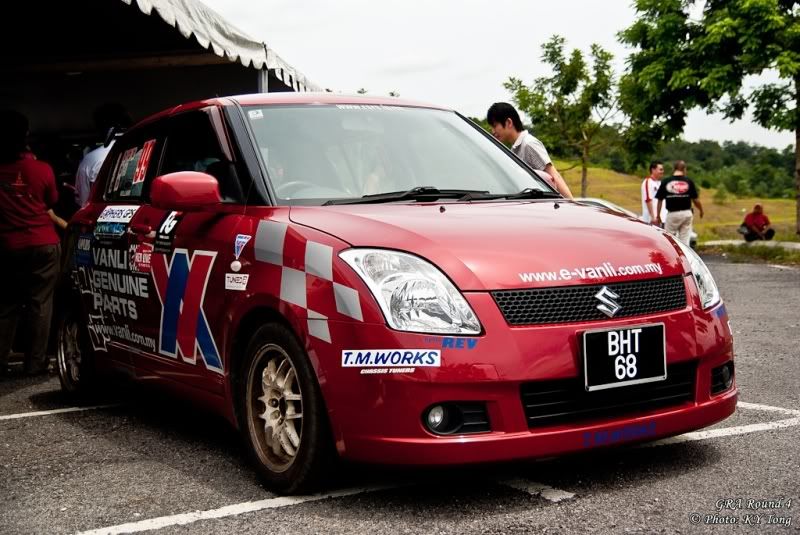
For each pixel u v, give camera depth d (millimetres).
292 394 3270
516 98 27359
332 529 2896
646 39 24188
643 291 3193
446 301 2926
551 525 2840
